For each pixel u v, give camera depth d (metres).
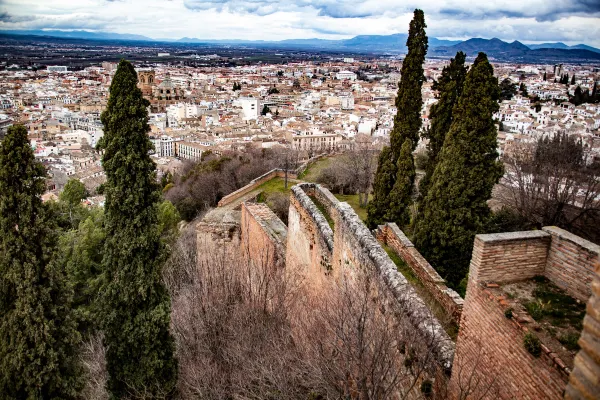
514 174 33.69
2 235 11.21
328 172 46.31
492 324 8.09
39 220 11.38
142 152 13.38
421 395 9.62
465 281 18.66
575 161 31.66
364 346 10.12
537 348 6.99
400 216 25.48
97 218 31.38
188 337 17.67
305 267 17.78
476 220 19.27
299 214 18.31
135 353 14.41
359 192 39.06
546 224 25.12
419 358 9.73
